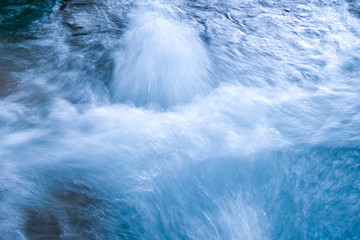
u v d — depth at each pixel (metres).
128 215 2.87
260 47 5.69
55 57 5.27
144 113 4.23
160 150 3.51
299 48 5.66
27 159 3.34
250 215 2.93
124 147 3.55
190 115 4.12
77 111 4.21
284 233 2.77
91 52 5.42
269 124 3.90
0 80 4.57
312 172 3.32
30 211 2.77
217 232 2.78
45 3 7.09
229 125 3.88
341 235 2.73
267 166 3.38
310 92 4.58
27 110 4.10
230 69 5.11
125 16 6.63
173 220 2.87
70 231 2.64
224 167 3.37
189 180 3.23
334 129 3.84
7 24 6.16
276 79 4.90
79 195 2.99
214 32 6.07
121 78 4.87
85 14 6.71
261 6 7.17
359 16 6.73
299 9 7.01
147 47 5.30
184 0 7.44
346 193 3.08
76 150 3.50
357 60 5.30
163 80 4.84
